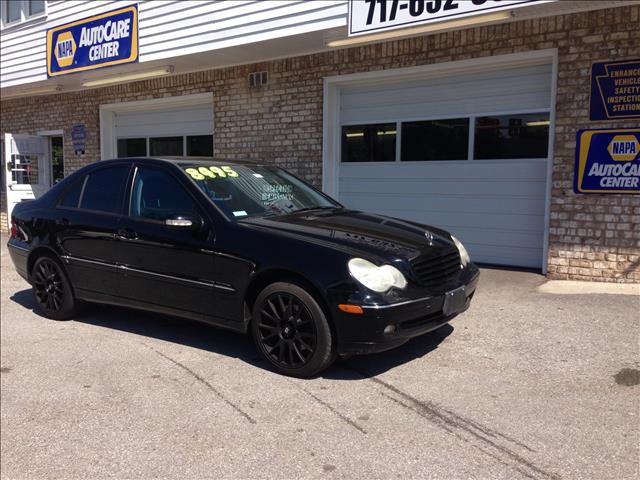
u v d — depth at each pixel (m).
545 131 7.30
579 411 3.56
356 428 3.44
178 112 11.23
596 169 6.61
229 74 9.86
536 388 3.91
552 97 6.88
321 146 8.91
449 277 4.39
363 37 7.70
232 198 4.84
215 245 4.47
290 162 9.26
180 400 3.91
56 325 5.74
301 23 7.70
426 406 3.69
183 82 10.57
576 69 6.67
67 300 5.71
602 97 6.52
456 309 4.33
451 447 3.20
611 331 4.97
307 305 4.02
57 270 5.73
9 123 14.19
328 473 3.00
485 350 4.63
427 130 8.22
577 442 3.21
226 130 10.01
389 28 7.04
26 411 3.86
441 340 4.89
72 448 3.38
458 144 7.99
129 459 3.23
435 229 5.04
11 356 4.88
